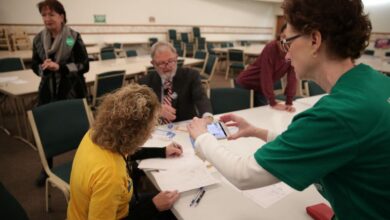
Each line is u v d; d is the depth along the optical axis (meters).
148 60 5.27
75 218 1.12
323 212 0.97
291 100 2.50
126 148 1.02
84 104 2.02
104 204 0.97
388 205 0.57
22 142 3.23
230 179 0.71
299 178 0.59
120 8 8.62
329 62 0.64
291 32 0.67
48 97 2.51
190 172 1.27
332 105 0.56
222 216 1.01
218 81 6.72
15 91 2.81
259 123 1.99
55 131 1.85
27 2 6.91
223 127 1.60
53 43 2.42
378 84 0.60
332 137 0.55
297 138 0.58
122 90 1.05
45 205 2.17
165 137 1.67
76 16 7.84
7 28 6.75
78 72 2.53
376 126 0.53
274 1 11.23
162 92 2.12
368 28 0.61
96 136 1.02
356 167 0.56
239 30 11.83
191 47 8.47
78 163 1.04
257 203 1.08
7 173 2.61
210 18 10.78
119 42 8.66
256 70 2.72
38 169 2.69
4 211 0.86
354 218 0.61
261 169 0.64
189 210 1.04
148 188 2.01
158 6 9.38
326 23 0.59
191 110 2.17
